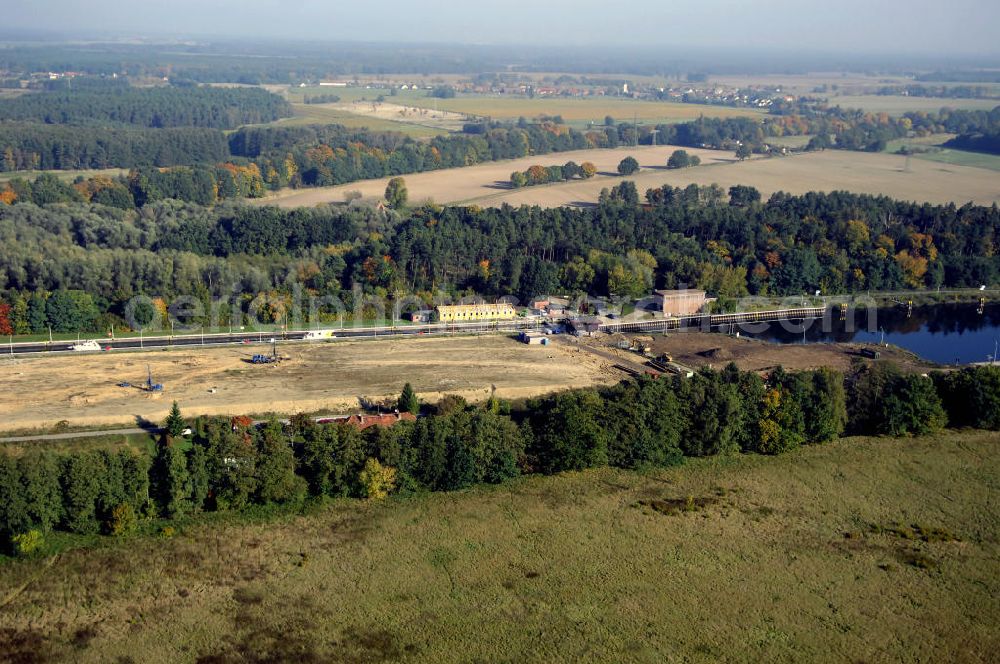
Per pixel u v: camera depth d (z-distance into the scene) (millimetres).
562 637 150875
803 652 148750
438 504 192625
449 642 149375
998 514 194125
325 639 149875
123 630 151375
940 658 148250
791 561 174000
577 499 195500
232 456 189000
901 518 191500
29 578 164750
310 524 183750
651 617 156375
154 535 178250
